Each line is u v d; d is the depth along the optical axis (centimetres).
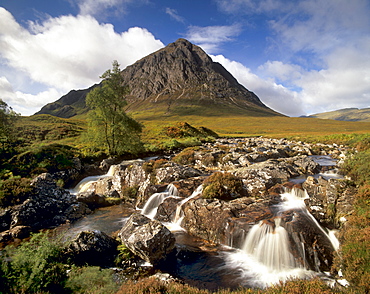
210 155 3344
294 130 13488
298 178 2180
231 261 1238
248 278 1089
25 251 960
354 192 1450
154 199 2059
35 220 1730
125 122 3956
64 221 1825
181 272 1136
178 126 8406
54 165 3117
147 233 1225
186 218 1678
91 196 2253
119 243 1341
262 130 13938
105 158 3909
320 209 1456
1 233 1520
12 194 1794
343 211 1367
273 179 1984
